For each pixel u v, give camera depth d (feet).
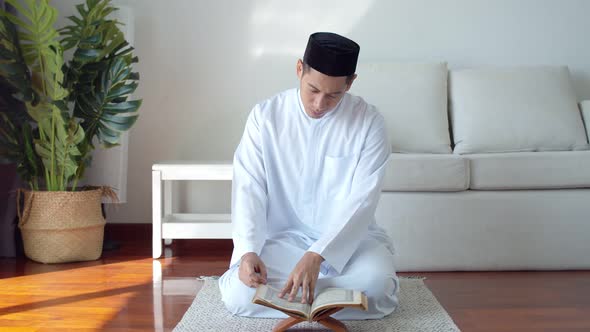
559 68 12.09
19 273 9.91
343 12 12.53
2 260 10.91
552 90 11.74
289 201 7.43
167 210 12.05
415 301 8.19
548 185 9.96
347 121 7.23
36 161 10.87
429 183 9.84
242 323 7.21
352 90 11.81
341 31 12.57
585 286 9.03
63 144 10.48
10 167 11.31
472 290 8.86
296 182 7.32
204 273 9.86
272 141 7.27
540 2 12.62
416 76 11.87
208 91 12.60
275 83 12.57
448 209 9.86
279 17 12.50
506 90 11.71
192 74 12.58
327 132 7.21
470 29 12.60
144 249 11.83
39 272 9.96
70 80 10.59
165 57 12.54
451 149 11.61
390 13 12.55
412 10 12.55
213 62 12.55
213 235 10.98
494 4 12.59
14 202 11.17
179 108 12.62
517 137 11.34
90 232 10.75
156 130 12.64
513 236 9.91
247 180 7.26
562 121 11.45
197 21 12.50
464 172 9.87
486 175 9.94
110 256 11.21
